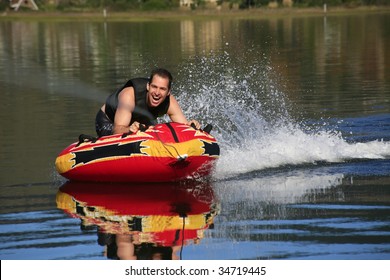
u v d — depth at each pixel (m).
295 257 13.48
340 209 16.45
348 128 26.56
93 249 14.09
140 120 20.20
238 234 14.84
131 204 17.38
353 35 80.56
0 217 16.39
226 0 150.38
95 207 17.12
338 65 49.78
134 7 150.12
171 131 19.28
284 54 58.38
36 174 20.59
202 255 13.68
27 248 14.23
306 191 18.12
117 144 19.33
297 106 31.89
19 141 25.31
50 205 17.34
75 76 46.12
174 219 16.03
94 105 33.19
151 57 55.62
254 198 17.66
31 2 149.00
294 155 21.86
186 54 56.41
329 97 34.56
